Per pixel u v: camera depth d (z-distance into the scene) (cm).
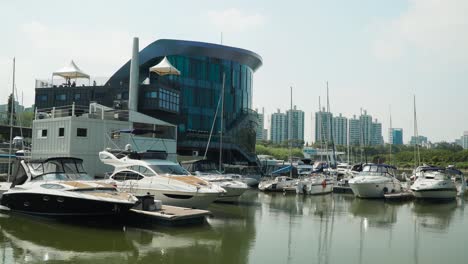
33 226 1602
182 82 5450
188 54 5528
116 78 5638
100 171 2664
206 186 1948
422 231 1772
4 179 2861
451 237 1644
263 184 3588
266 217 2048
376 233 1705
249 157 6122
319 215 2180
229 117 5800
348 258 1280
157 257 1216
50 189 1659
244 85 6112
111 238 1434
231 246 1378
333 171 4356
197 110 5522
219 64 5759
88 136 2641
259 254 1289
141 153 2125
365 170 3341
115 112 2930
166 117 5241
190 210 1747
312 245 1442
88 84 5891
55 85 6016
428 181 3062
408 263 1241
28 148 3825
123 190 1916
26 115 5856
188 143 5375
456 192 3156
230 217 2005
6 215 1800
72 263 1134
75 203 1578
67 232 1516
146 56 5544
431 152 8375
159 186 1938
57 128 2681
